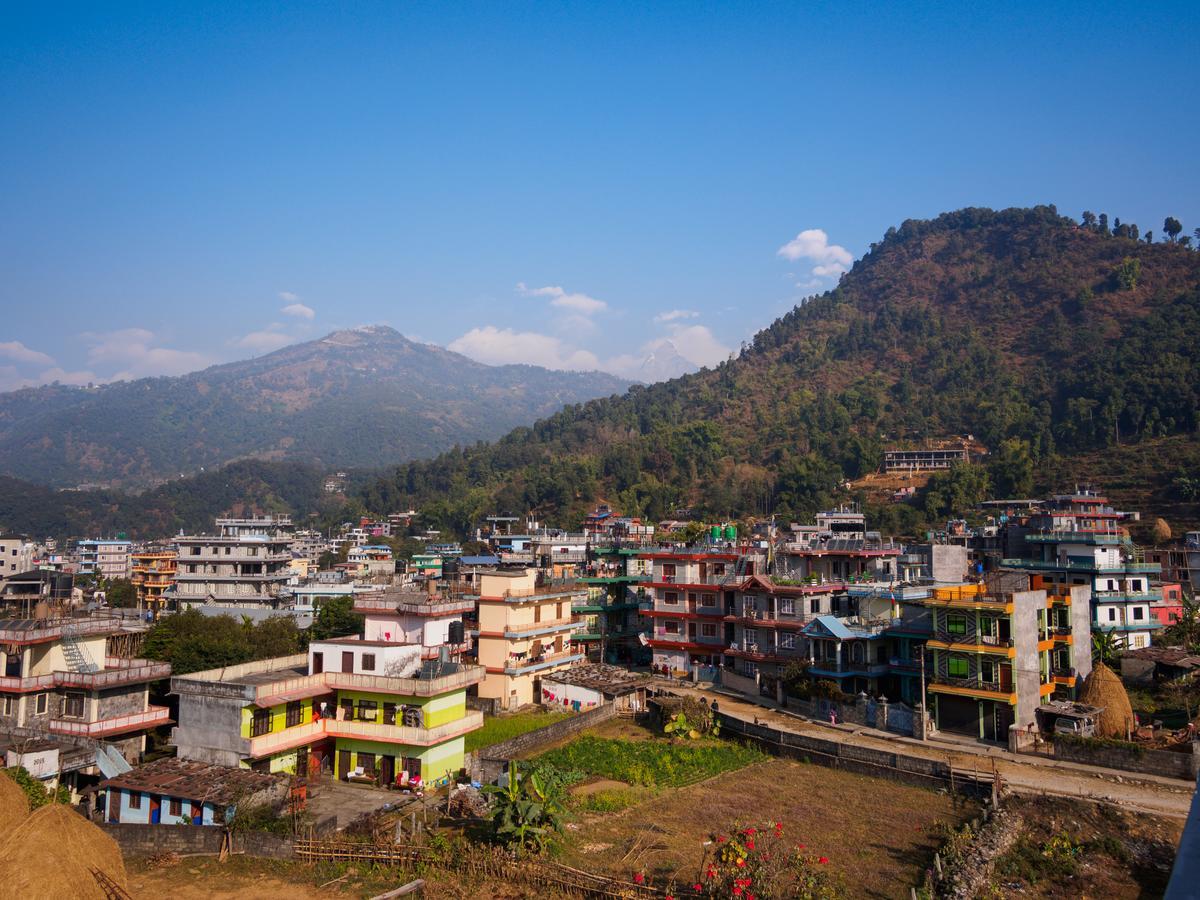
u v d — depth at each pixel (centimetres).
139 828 4303
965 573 7988
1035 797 4631
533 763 4731
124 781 4697
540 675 8006
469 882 3847
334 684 5650
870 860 4116
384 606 6353
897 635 6738
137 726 5744
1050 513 9975
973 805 4772
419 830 4391
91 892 3269
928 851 4209
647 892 3625
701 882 3741
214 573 13375
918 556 9869
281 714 5381
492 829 4294
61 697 5681
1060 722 5650
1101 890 3869
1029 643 5834
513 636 7669
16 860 3200
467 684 5734
